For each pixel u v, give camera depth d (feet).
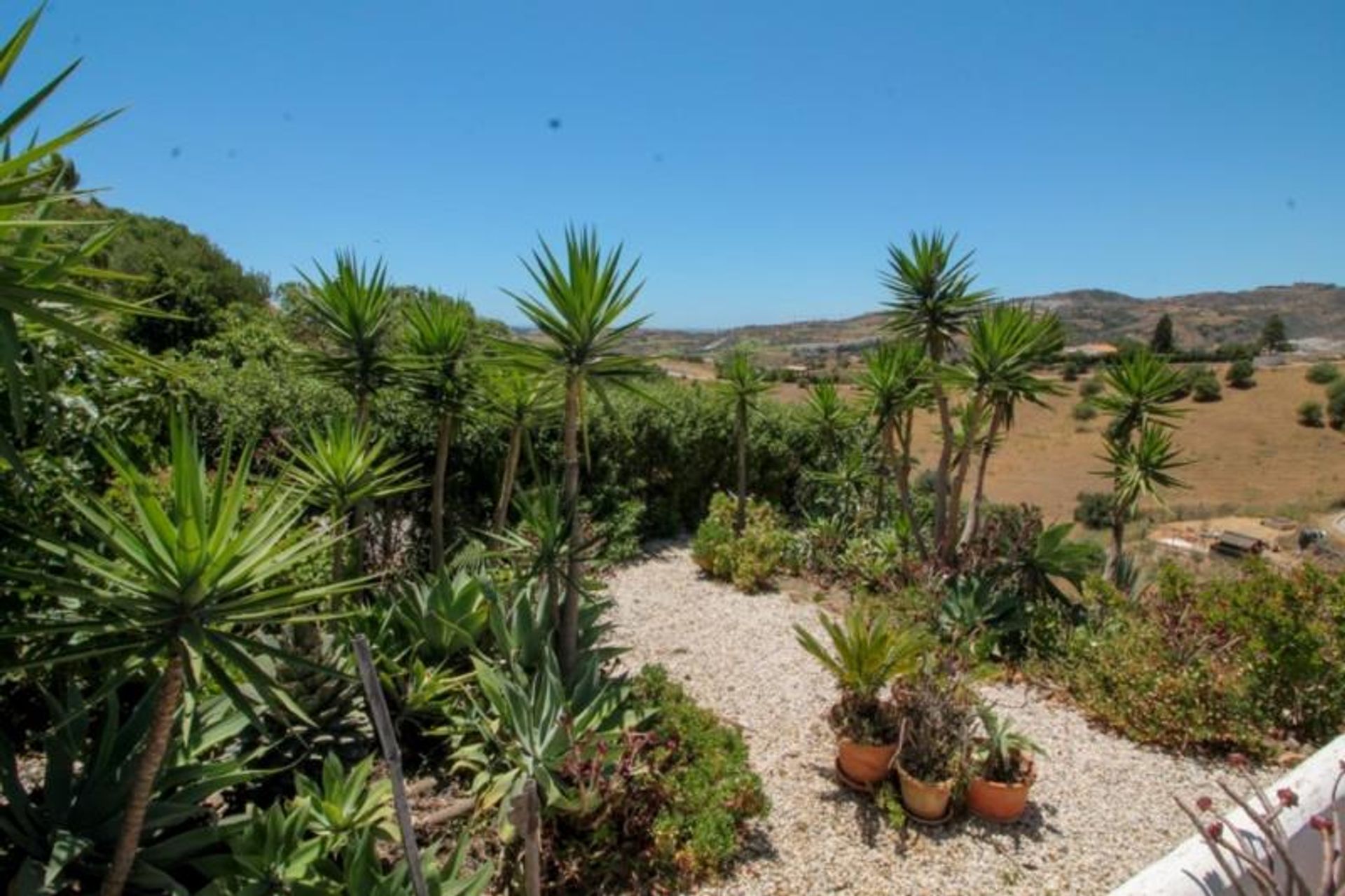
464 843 9.36
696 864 10.89
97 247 6.93
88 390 10.03
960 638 18.30
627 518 27.58
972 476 97.50
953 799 12.53
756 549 26.03
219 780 8.91
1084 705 16.60
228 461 7.00
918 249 21.83
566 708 12.00
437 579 15.51
